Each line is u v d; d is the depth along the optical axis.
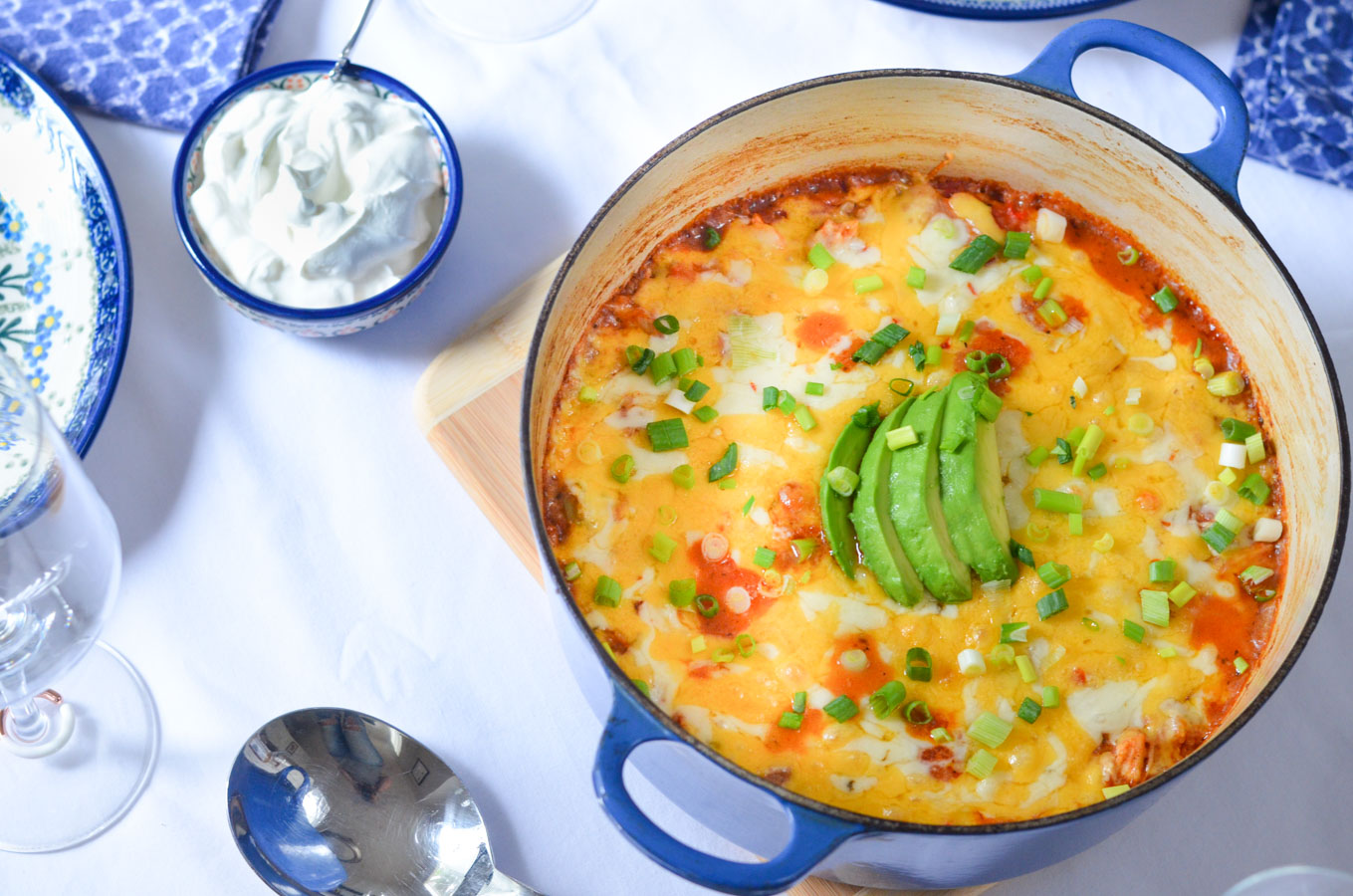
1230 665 0.86
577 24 0.99
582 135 0.98
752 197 0.92
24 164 0.94
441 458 0.92
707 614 0.86
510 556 0.92
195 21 0.96
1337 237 0.97
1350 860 0.88
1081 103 0.87
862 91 0.88
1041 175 0.92
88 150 0.92
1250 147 0.98
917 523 0.85
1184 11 1.00
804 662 0.85
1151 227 0.91
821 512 0.87
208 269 0.90
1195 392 0.90
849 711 0.84
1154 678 0.86
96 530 0.83
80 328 0.92
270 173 0.91
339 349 0.94
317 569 0.91
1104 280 0.92
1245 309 0.89
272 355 0.93
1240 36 1.00
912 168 0.93
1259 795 0.89
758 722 0.85
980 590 0.86
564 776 0.89
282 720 0.88
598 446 0.88
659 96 0.99
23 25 0.96
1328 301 0.96
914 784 0.84
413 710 0.89
